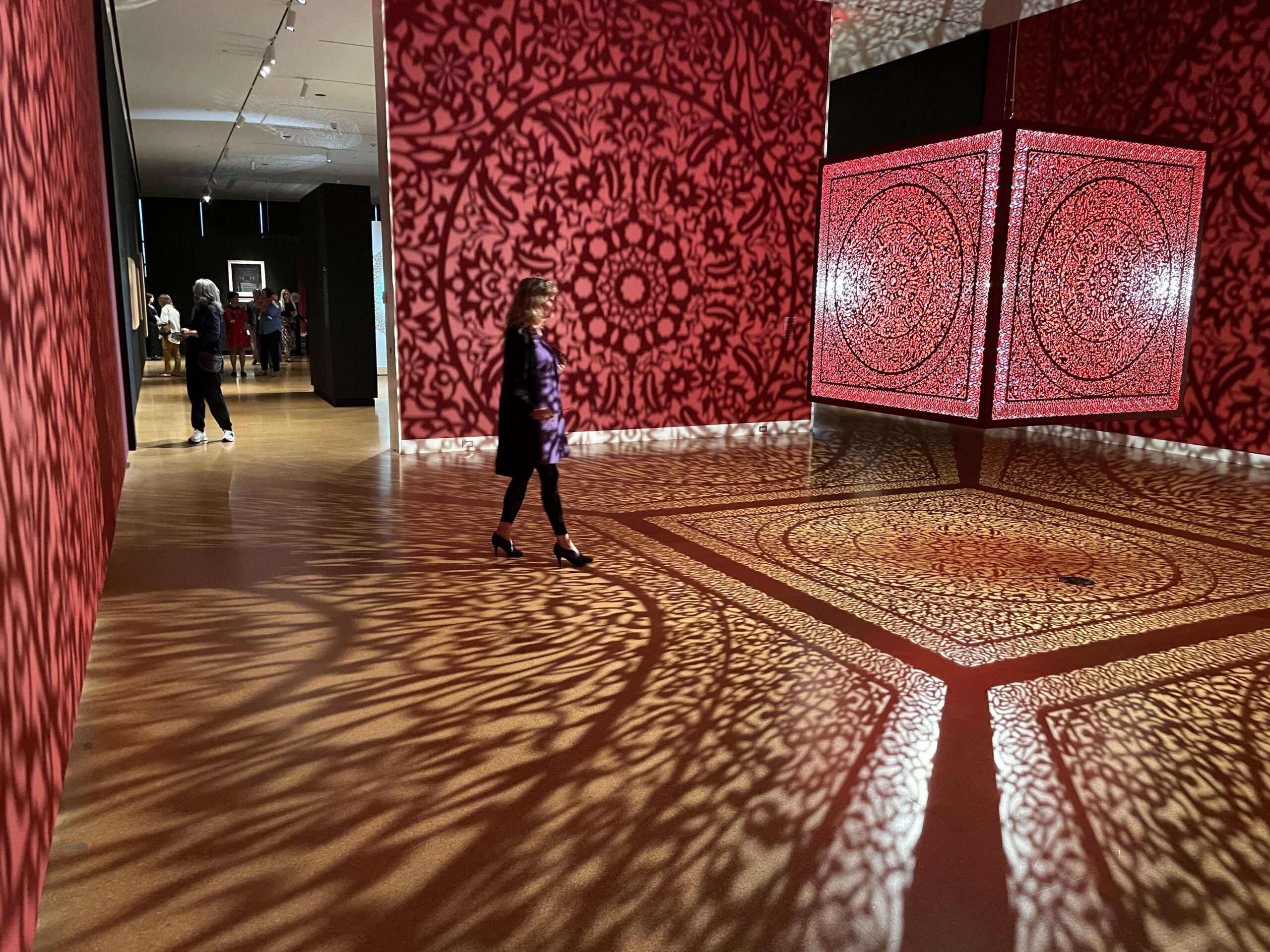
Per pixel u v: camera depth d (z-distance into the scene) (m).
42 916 1.91
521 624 3.77
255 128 14.39
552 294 4.43
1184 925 1.96
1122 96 8.61
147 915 1.93
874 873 2.12
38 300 2.32
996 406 3.21
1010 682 3.25
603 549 4.93
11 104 2.13
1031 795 2.50
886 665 3.39
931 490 6.59
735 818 2.35
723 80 8.49
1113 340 3.42
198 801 2.38
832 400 3.80
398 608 3.93
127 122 12.93
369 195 11.16
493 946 1.85
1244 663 3.43
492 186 7.79
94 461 3.61
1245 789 2.55
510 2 7.61
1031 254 3.20
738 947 1.86
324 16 8.99
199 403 8.05
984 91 9.94
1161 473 7.38
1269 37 7.49
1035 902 2.03
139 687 3.08
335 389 11.24
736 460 7.71
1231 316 7.95
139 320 13.65
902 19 9.52
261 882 2.04
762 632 3.71
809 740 2.79
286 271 23.16
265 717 2.88
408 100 7.42
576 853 2.18
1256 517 5.81
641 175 8.30
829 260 3.79
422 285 7.69
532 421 4.45
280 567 4.49
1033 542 5.14
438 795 2.44
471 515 5.64
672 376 8.76
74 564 2.78
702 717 2.94
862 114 11.62
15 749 1.75
